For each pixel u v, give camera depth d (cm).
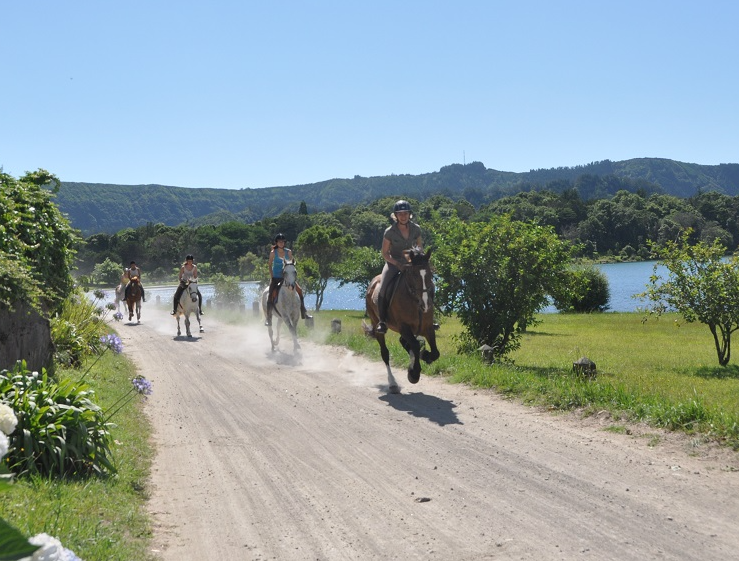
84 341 1366
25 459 591
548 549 501
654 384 1441
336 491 662
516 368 1548
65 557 166
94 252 14775
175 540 537
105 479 643
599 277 5881
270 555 510
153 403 1141
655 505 585
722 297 2072
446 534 541
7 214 962
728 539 505
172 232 16162
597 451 768
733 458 707
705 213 19575
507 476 688
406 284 1178
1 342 831
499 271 1791
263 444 859
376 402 1107
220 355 1834
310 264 5666
